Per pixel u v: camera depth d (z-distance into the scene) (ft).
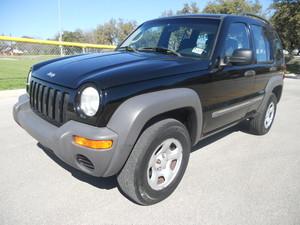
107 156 7.94
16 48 31.53
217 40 11.25
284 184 11.25
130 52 12.00
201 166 12.49
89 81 8.20
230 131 17.51
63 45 32.63
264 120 16.51
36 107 10.32
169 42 12.40
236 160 13.32
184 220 8.84
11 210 8.86
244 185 11.03
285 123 20.18
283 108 25.73
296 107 26.35
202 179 11.33
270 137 16.85
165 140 9.19
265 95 15.57
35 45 32.35
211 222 8.80
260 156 13.93
